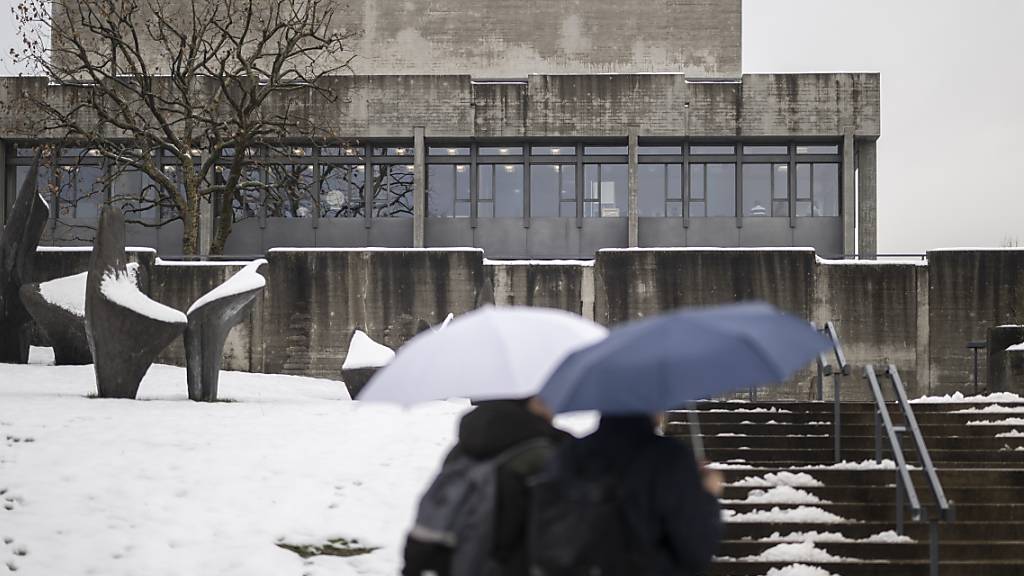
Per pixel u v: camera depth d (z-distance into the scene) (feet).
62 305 91.97
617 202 172.14
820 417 54.24
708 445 51.37
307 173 171.12
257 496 49.21
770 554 40.34
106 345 70.33
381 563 44.45
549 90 168.25
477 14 183.52
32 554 44.01
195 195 133.08
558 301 111.65
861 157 171.01
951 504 35.96
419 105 168.35
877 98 167.12
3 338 94.79
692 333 17.39
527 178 172.14
